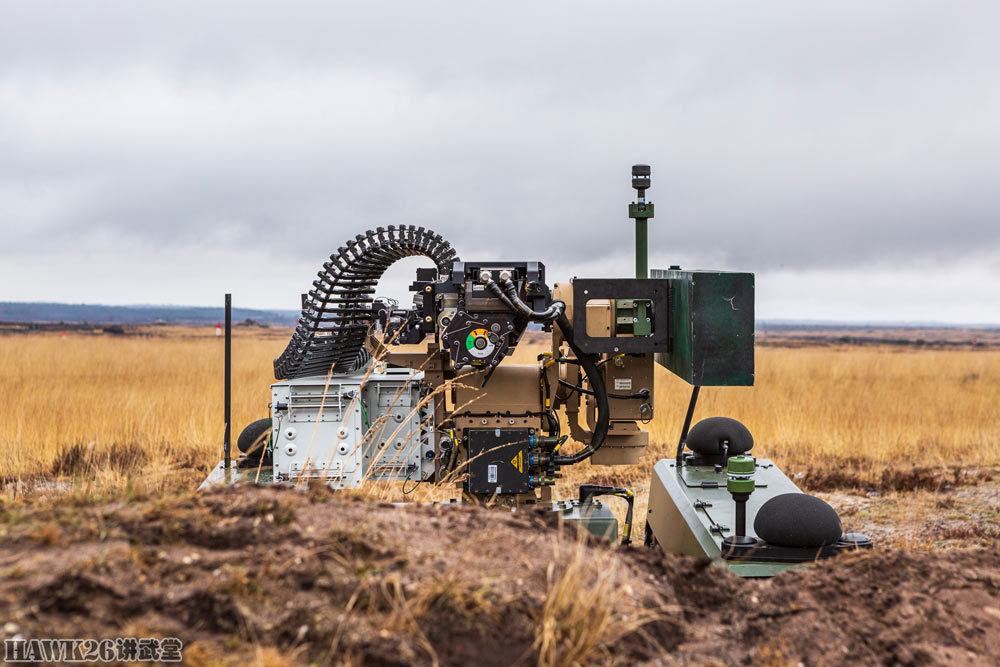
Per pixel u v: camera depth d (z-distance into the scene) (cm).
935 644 385
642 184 750
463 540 388
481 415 666
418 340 684
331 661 313
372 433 688
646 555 418
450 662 321
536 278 643
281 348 3556
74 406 1506
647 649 353
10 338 5047
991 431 1517
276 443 662
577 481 1189
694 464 752
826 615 399
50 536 341
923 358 4131
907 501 1078
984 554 452
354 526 381
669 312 661
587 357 667
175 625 316
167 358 2870
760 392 1950
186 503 391
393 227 695
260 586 333
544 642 326
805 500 518
